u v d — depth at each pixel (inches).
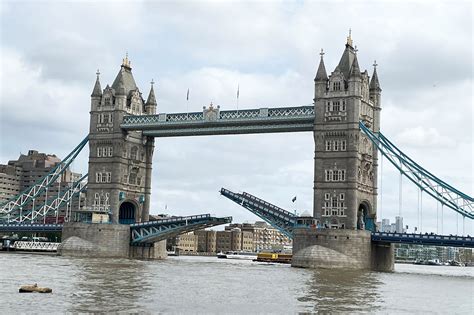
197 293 2504.9
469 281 4065.0
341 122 5073.8
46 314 1829.5
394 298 2581.2
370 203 5300.2
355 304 2295.8
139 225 5856.3
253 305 2180.1
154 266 4318.4
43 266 3848.4
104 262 4554.6
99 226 5713.6
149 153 6333.7
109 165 6063.0
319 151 5137.8
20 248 7313.0
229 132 5689.0
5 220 7027.6
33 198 6673.2
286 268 4596.5
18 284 2608.3
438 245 4776.1
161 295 2377.0
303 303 2268.7
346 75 5167.3
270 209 5369.1
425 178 4995.1
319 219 5073.8
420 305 2378.2
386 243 5103.3
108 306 2016.5
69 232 5816.9
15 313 1831.9
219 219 5708.7
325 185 5088.6
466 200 4852.4
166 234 5915.4
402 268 7081.7
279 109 5383.9
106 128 6112.2
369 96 5393.7
